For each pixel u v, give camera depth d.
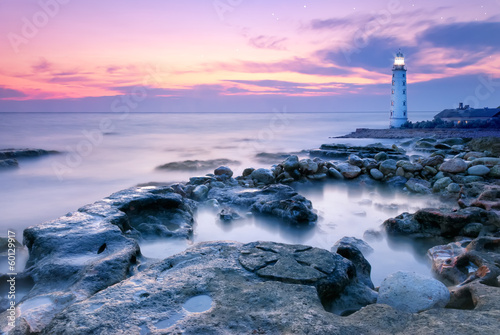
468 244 5.54
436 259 5.37
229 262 4.03
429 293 3.41
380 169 13.13
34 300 3.57
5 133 50.31
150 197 7.33
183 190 10.19
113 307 2.98
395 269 5.76
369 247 6.33
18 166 21.20
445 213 6.82
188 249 4.43
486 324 2.67
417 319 2.80
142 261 4.83
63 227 5.46
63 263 4.33
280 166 13.62
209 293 3.30
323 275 3.71
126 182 16.94
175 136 45.84
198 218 8.70
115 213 6.16
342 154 21.28
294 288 3.36
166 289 3.34
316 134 50.06
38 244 4.94
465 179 10.90
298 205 8.34
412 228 7.09
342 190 11.88
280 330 2.67
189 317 2.86
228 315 2.88
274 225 8.24
